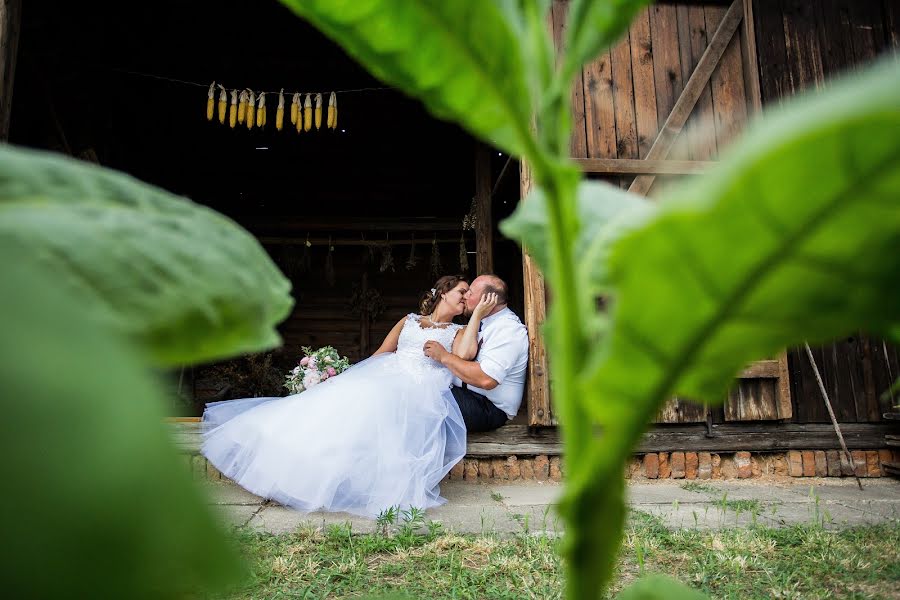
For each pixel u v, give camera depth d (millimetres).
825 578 2318
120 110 8852
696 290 228
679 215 196
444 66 303
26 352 84
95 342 92
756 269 216
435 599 2121
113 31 7582
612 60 5117
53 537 77
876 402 4973
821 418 4945
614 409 266
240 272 255
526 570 2408
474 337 4309
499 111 307
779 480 4781
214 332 234
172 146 10016
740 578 2336
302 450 3512
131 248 214
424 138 10141
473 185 10922
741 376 4867
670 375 254
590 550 271
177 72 8461
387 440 3520
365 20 294
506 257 11000
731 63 5129
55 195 216
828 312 237
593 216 427
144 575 83
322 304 11297
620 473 274
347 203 11289
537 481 4711
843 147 163
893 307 233
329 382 3854
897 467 4762
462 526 3170
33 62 6160
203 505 93
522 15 335
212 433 3977
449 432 4020
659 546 2725
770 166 169
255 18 7664
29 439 78
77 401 82
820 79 5215
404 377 3852
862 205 186
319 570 2416
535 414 4777
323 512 3447
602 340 255
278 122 7883
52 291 95
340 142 10227
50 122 6562
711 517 3373
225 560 92
